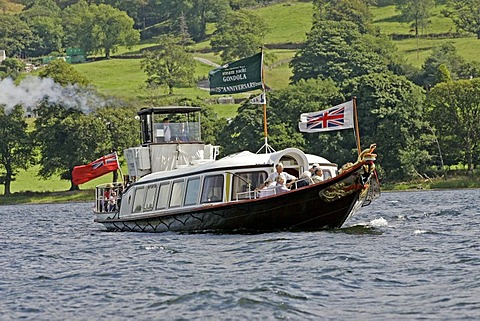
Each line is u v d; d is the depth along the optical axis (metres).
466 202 137.12
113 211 90.06
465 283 47.81
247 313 42.66
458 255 58.44
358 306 43.47
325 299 45.09
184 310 43.88
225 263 58.28
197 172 76.50
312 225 72.06
